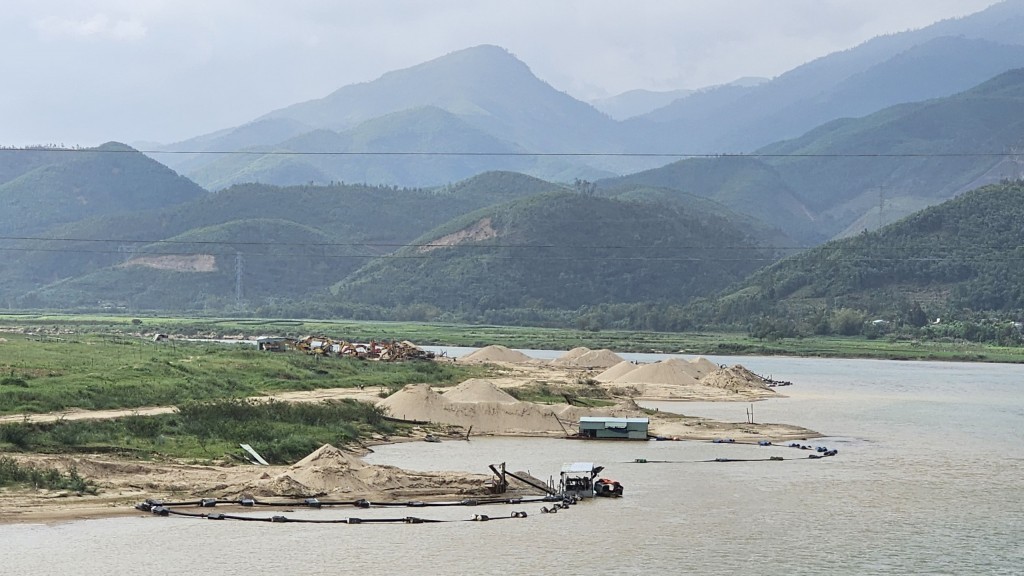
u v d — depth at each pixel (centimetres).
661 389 14888
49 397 8612
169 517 6084
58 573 5047
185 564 5244
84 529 5778
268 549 5544
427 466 8012
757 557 5575
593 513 6581
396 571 5216
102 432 7688
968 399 14512
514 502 6825
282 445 7906
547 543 5800
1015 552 5734
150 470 7006
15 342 12638
